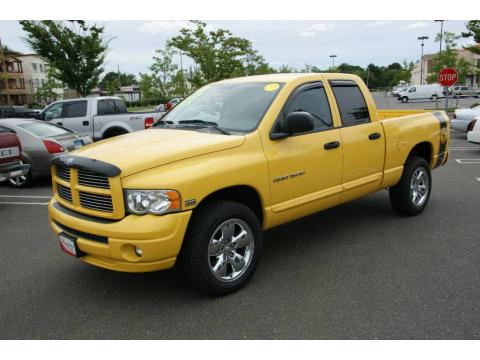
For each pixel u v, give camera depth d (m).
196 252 3.60
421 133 5.93
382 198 7.14
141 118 12.27
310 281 4.14
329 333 3.26
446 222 5.85
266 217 4.15
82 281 4.30
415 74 95.06
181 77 38.50
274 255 4.82
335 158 4.72
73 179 3.73
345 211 6.45
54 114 12.74
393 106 39.22
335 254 4.80
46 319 3.58
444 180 8.56
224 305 3.72
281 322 3.43
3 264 4.82
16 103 72.94
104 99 12.84
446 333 3.22
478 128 11.59
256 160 3.96
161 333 3.33
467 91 50.31
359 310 3.58
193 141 3.86
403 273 4.27
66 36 20.00
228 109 4.50
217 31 23.16
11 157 7.27
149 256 3.38
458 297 3.76
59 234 3.88
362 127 5.09
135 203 3.40
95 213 3.60
